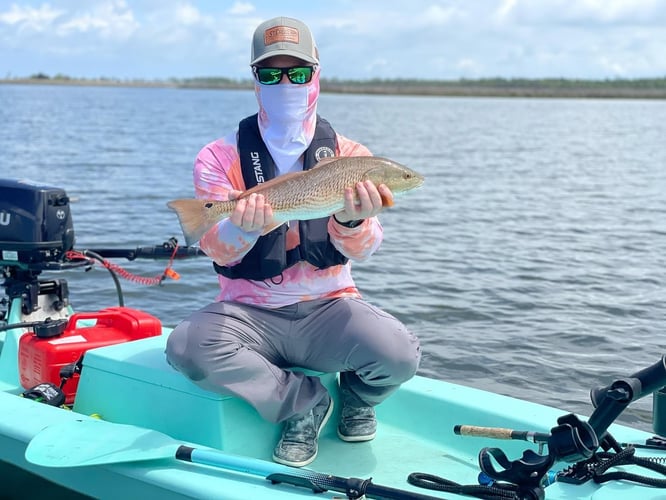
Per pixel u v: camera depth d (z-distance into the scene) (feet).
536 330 12.73
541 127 93.35
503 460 5.17
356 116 113.50
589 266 17.66
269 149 6.23
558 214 26.02
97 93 257.55
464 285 15.65
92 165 37.99
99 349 6.88
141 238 19.60
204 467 5.57
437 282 15.87
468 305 14.16
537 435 5.72
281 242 6.07
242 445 6.09
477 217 25.03
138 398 6.44
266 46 6.03
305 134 6.26
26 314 7.79
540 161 47.73
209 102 181.06
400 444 6.67
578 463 5.30
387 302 14.34
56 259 7.59
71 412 6.41
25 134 58.75
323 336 6.22
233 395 5.95
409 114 126.72
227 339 5.95
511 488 5.10
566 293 15.14
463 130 83.61
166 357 6.34
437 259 18.16
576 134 80.38
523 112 148.25
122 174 34.53
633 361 11.35
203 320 6.02
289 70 6.04
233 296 6.32
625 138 74.59
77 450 5.64
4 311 8.43
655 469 5.21
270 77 6.06
